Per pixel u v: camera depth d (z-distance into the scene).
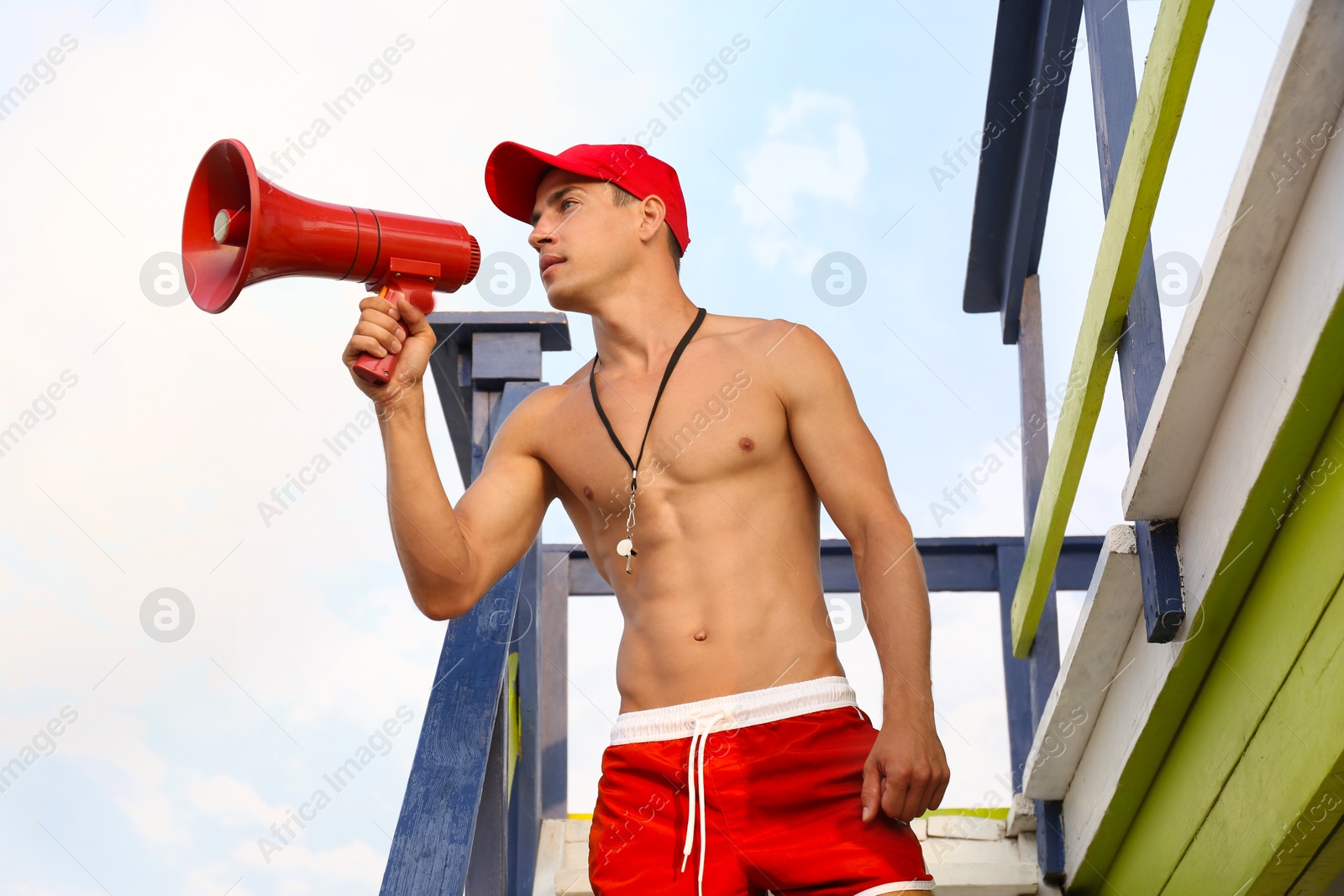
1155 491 1.75
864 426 1.72
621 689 1.69
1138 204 1.66
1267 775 1.64
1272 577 1.62
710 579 1.64
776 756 1.56
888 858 1.47
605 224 1.84
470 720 1.69
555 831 2.46
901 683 1.52
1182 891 1.94
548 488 1.89
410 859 1.46
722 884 1.52
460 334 2.61
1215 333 1.55
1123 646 1.99
